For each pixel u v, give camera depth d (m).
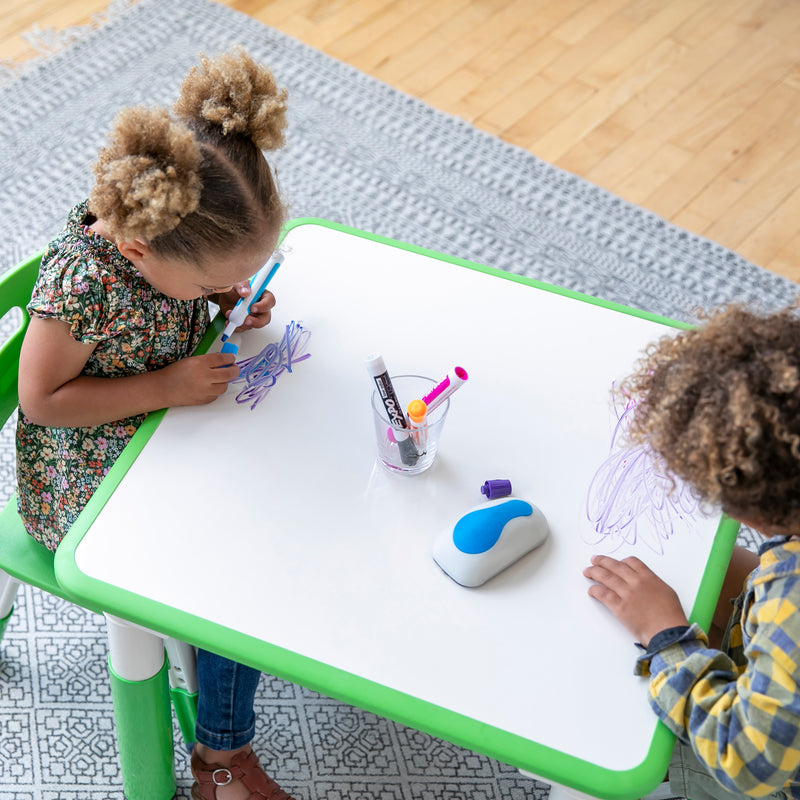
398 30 2.57
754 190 2.27
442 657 0.88
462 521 0.93
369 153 2.28
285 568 0.93
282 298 1.18
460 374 0.96
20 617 1.56
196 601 0.90
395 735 1.47
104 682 1.50
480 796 1.42
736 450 0.77
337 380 1.09
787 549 0.89
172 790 1.38
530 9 2.66
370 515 0.97
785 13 2.68
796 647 0.83
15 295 1.16
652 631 0.89
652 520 0.99
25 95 2.32
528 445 1.04
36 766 1.42
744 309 0.87
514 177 2.26
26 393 1.09
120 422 1.16
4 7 2.53
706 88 2.48
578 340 1.15
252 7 2.59
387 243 1.25
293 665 0.86
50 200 2.12
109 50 2.43
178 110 1.05
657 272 2.10
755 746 0.81
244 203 1.00
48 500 1.24
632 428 0.91
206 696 1.21
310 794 1.41
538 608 0.92
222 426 1.04
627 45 2.58
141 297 1.10
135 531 0.95
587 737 0.84
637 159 2.32
